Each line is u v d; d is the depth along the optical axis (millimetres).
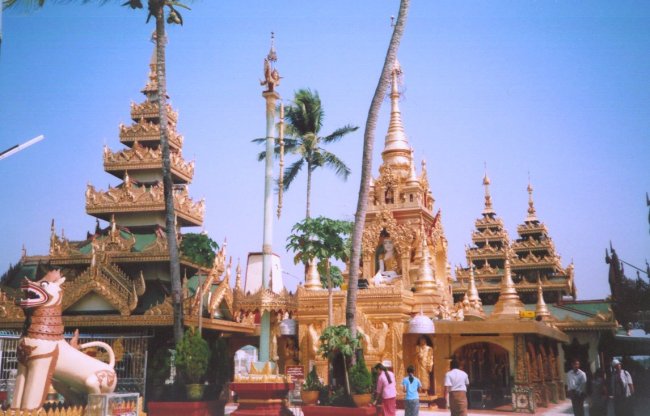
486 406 33062
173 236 25719
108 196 35375
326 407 22109
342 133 46375
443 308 35281
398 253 40812
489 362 38844
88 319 30234
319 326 33750
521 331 31000
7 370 26266
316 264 36656
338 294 33469
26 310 18062
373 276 41000
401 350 31891
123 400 18312
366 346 31953
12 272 33906
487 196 68250
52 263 33156
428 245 41438
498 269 61062
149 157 36438
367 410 21641
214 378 24875
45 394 17594
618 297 20672
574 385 20391
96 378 18406
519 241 63469
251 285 36812
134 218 35875
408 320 32844
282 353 35250
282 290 32562
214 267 33219
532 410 30203
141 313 31203
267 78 27328
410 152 44531
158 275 33281
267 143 27297
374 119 24016
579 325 46625
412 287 37094
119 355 27547
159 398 23719
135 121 38875
